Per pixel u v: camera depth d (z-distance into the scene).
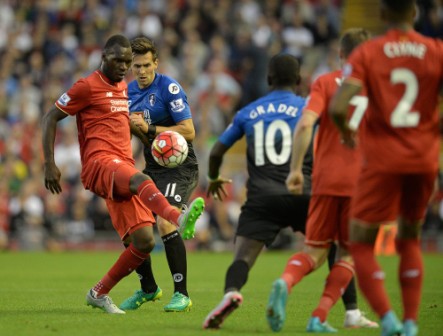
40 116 69.94
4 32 78.25
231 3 76.44
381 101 17.00
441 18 67.75
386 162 16.92
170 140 24.05
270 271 41.19
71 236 58.41
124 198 22.55
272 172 20.25
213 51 70.94
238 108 67.94
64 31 76.06
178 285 23.73
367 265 17.38
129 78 63.25
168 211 21.12
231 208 58.97
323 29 72.75
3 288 31.75
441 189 57.31
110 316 22.30
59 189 22.70
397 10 17.30
